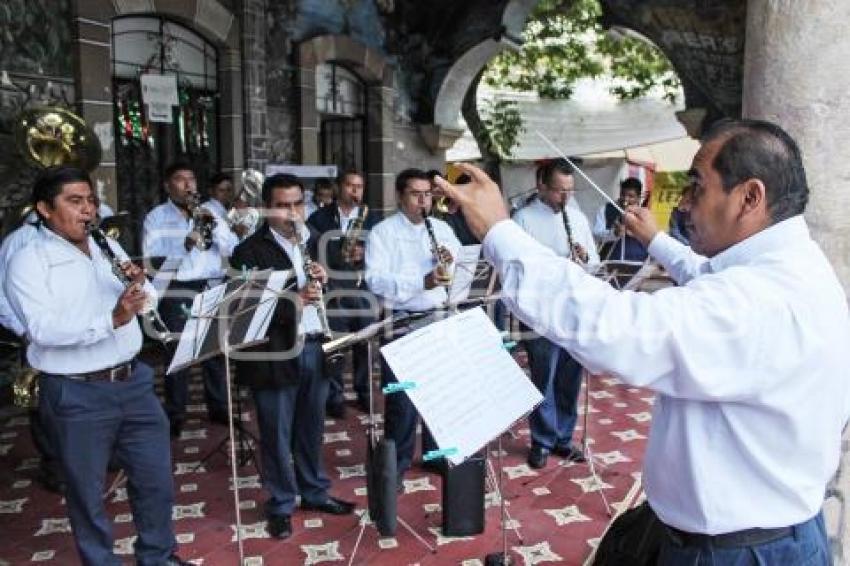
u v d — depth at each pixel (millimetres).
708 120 8164
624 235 4492
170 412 4605
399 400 3631
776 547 1333
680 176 13273
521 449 4383
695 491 1347
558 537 3344
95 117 5945
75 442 2654
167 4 6461
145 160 6680
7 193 5332
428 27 9211
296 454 3514
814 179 2268
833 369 1281
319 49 8000
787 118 2297
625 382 1250
